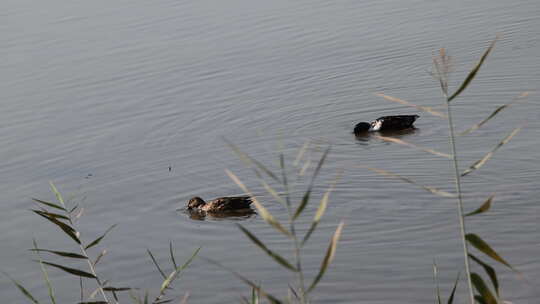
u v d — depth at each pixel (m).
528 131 21.47
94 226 17.95
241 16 35.84
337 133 23.17
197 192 19.62
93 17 37.38
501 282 13.61
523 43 29.30
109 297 14.45
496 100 24.33
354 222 16.78
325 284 14.12
